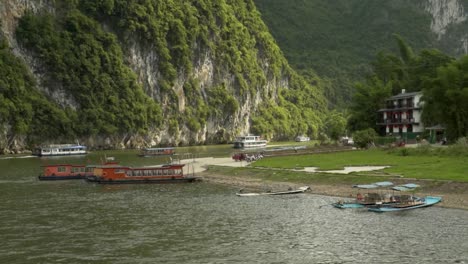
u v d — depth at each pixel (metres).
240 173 82.00
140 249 36.06
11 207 54.12
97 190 68.88
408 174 61.31
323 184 64.56
